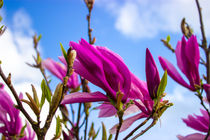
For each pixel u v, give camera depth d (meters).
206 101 0.53
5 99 0.45
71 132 0.56
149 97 0.41
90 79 0.40
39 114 0.36
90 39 0.64
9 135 0.45
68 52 0.35
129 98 0.41
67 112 0.58
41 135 0.36
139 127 0.40
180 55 0.54
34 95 0.37
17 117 0.46
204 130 0.57
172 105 0.41
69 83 0.63
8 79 0.35
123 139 0.39
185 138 0.51
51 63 0.61
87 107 0.58
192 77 0.53
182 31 0.70
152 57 0.41
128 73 0.39
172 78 0.54
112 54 0.39
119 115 0.39
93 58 0.38
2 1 0.38
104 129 0.49
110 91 0.40
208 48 0.65
